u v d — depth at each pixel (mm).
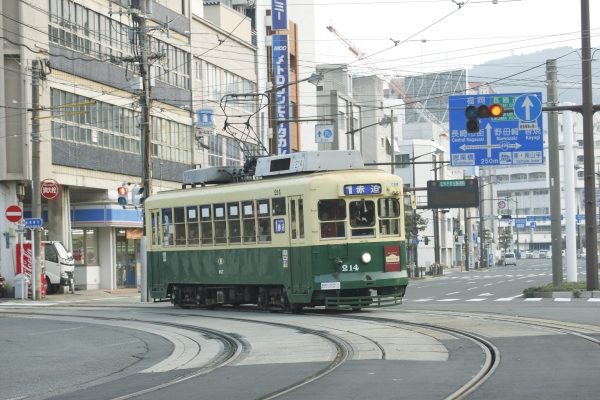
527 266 153250
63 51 55562
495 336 23656
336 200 32000
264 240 33781
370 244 32156
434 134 154500
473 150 45156
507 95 44969
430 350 21234
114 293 59469
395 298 32625
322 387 16156
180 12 70125
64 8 55969
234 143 79625
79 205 61281
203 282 37000
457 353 20609
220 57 76938
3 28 52562
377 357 20328
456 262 163250
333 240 31812
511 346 21422
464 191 81625
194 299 38500
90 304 46938
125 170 62938
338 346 22766
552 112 50500
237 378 18094
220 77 77125
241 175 37656
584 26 44125
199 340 26328
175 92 69062
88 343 27344
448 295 53406
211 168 38094
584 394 14258
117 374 20453
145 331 29922
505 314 30531
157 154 66625
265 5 88375
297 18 101812
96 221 60969
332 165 33594
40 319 37000
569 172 53719
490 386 15445
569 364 17969
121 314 37750
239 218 35000
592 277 45719
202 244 37031
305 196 31953
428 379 16625
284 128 80750
